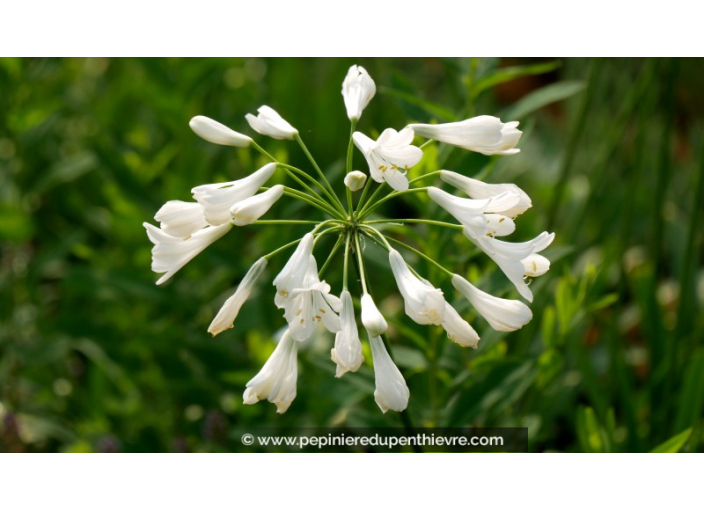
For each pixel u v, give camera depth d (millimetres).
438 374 691
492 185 573
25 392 926
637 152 811
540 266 580
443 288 660
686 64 917
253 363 815
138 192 859
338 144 982
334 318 550
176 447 786
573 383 833
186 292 867
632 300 986
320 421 776
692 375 730
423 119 683
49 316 963
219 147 894
